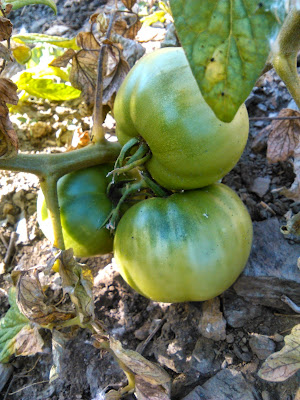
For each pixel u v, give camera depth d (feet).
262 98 0.79
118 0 1.03
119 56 0.61
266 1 0.26
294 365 0.45
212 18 0.26
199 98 0.44
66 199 0.58
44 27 1.05
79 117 0.86
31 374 0.61
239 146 0.47
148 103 0.46
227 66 0.27
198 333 0.58
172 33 0.75
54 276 0.69
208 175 0.49
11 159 0.54
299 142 0.65
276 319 0.57
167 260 0.48
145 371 0.47
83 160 0.58
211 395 0.52
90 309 0.49
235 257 0.50
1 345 0.58
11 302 0.59
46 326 0.51
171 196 0.52
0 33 0.49
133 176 0.60
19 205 0.78
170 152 0.47
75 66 0.65
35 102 0.88
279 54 0.44
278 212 0.66
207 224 0.49
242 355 0.55
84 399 0.56
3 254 0.73
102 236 0.58
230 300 0.59
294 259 0.58
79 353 0.60
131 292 0.64
